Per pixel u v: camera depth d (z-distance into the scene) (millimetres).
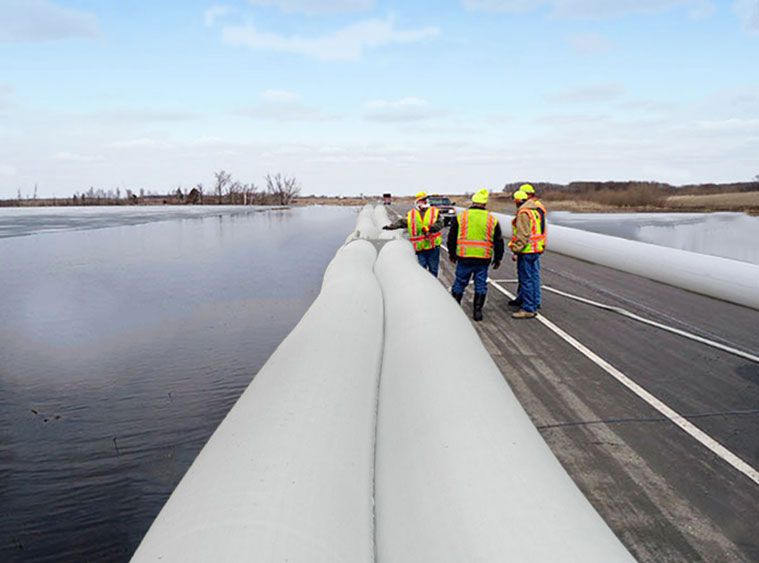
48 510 3045
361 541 1857
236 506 1731
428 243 8039
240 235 19984
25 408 4477
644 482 3023
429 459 2217
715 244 16859
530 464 2049
